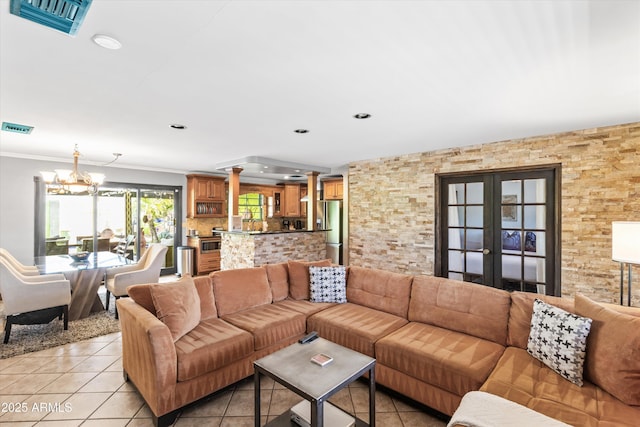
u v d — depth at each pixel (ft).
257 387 6.26
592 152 11.32
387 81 7.26
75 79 7.07
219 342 7.73
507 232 13.66
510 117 10.02
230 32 5.25
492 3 4.55
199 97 8.21
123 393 7.96
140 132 11.75
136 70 6.64
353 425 6.03
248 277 10.68
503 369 6.37
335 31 5.25
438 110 9.29
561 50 5.86
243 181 25.84
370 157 17.30
